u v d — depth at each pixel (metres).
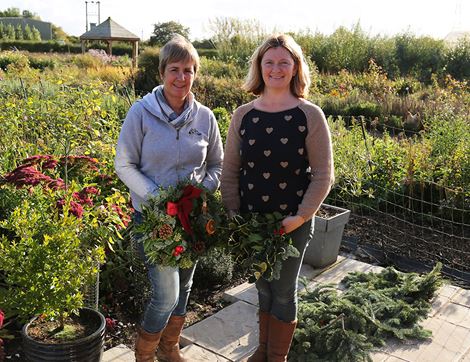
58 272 2.67
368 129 11.33
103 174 4.09
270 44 2.52
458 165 5.73
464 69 19.28
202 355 3.13
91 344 2.63
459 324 3.53
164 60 2.50
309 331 3.14
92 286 3.14
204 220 2.48
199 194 2.45
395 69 19.62
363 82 15.88
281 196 2.53
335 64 19.47
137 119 2.52
